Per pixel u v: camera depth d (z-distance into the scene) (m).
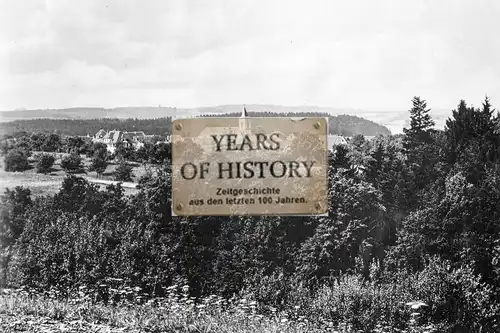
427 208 11.62
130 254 11.20
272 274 10.95
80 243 11.55
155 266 11.14
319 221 11.17
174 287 10.86
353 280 10.84
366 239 11.33
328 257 11.04
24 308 10.63
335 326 10.42
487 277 11.45
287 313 10.57
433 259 11.40
